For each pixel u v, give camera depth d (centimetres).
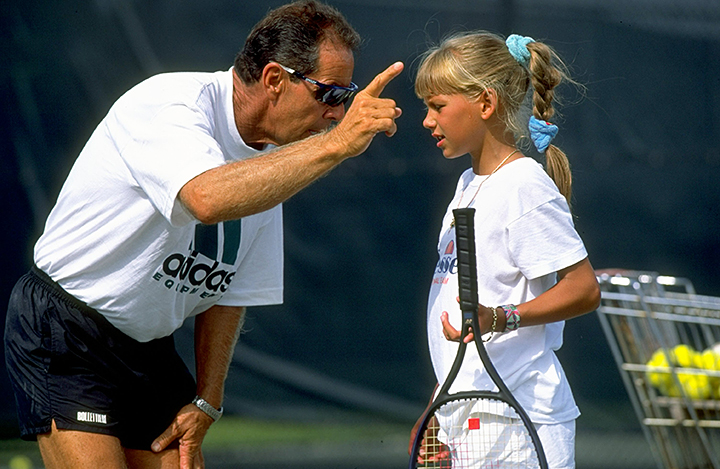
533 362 998
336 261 2536
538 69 1040
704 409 1395
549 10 2500
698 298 1437
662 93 2528
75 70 2486
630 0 2514
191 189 882
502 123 1025
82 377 1042
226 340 1155
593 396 2448
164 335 1097
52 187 2491
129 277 1016
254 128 1029
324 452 2281
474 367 998
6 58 2475
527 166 992
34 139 2489
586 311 977
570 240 972
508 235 984
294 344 2517
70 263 1027
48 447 1050
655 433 1411
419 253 2538
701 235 2525
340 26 1006
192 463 1120
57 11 2480
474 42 1028
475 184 1036
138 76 2483
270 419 2495
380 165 2547
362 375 2514
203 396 1130
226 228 1041
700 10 2525
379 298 2531
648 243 2528
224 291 1102
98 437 1040
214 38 2492
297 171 873
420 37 2489
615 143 2530
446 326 935
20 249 2488
